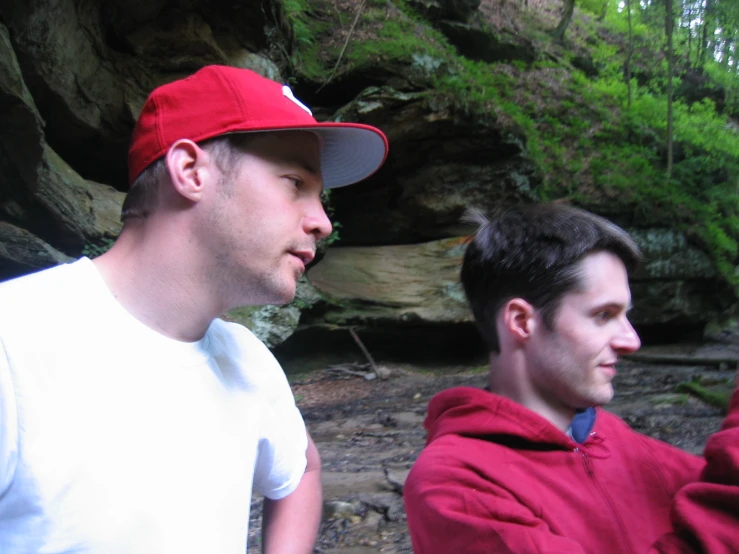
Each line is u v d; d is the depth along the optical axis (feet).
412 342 36.81
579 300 3.85
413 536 3.98
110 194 25.67
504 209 4.54
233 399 3.77
